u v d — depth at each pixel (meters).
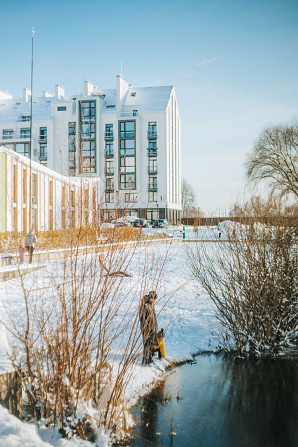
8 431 3.49
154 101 60.84
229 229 8.23
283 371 6.75
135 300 10.45
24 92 65.00
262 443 4.54
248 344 7.68
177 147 69.75
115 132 58.16
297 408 5.42
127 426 4.70
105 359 4.50
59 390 4.01
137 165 58.16
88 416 4.12
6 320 7.30
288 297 7.95
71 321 4.62
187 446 4.41
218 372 6.67
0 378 3.64
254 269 7.90
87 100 58.12
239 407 5.39
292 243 8.02
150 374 6.25
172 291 12.59
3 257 15.55
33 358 4.27
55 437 3.84
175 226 58.56
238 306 7.84
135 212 57.53
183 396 5.70
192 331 8.66
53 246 11.47
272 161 39.22
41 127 59.41
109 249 4.75
